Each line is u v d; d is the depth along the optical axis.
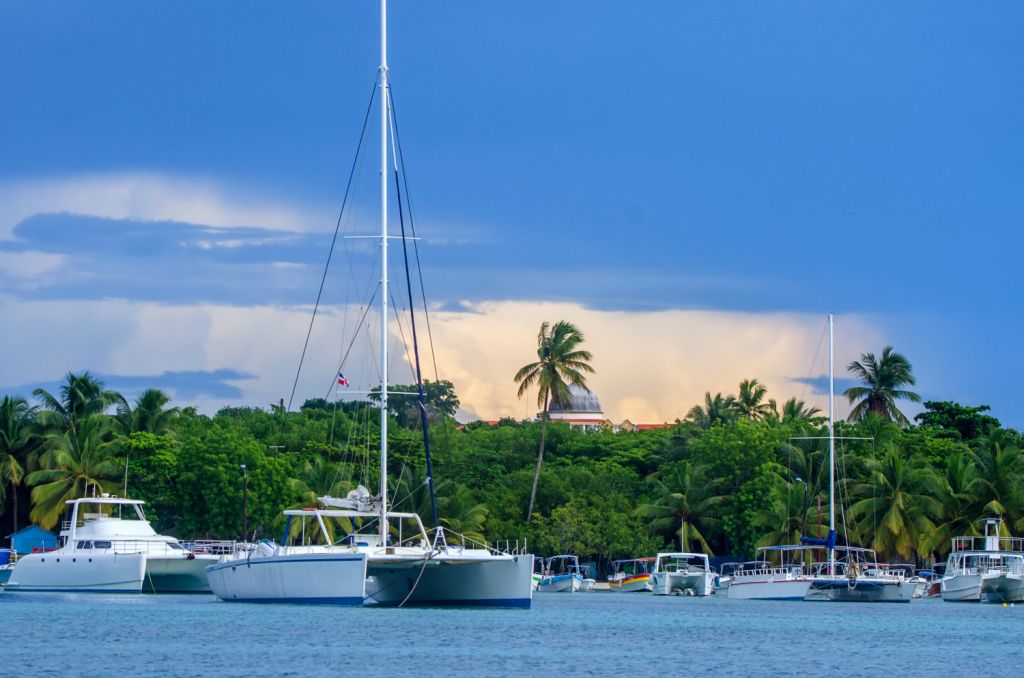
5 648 51.34
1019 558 95.81
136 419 120.44
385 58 68.06
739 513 119.50
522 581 62.56
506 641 55.41
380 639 54.59
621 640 57.91
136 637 54.84
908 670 48.91
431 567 64.88
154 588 83.44
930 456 122.62
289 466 113.94
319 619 61.69
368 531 74.44
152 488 113.50
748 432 123.88
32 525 110.56
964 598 94.62
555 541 121.62
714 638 59.91
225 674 44.97
